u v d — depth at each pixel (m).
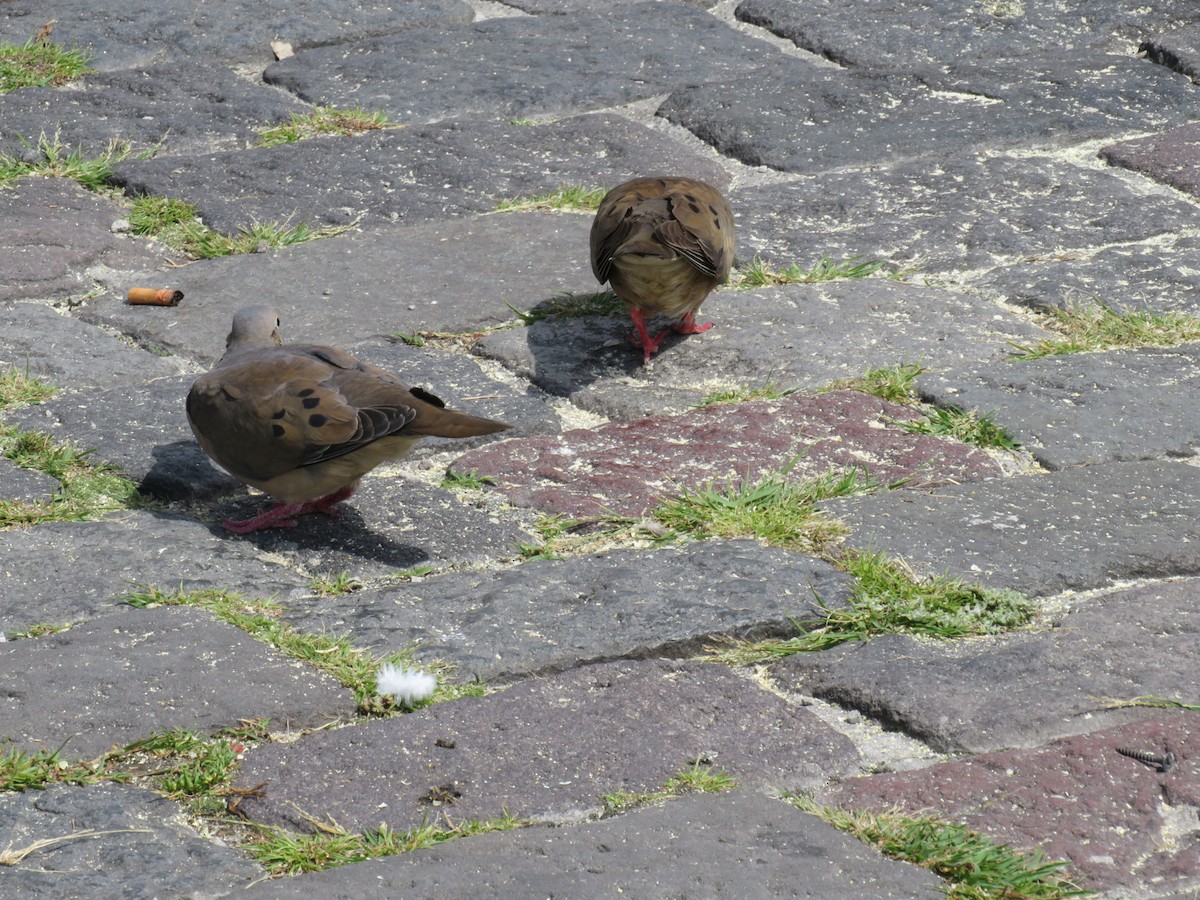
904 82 17.05
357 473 9.24
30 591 8.81
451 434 8.67
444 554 9.45
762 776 7.44
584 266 13.61
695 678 8.19
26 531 9.48
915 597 8.85
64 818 7.00
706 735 7.72
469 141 15.82
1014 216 14.30
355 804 7.17
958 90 16.88
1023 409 11.14
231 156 15.40
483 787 7.30
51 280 13.07
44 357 11.82
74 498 9.93
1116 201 14.54
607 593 8.91
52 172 14.95
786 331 12.41
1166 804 7.21
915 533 9.60
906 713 7.88
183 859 6.75
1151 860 6.88
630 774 7.41
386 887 6.56
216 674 8.04
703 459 10.59
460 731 7.69
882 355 12.03
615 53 17.84
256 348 9.84
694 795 7.23
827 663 8.35
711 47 18.12
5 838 6.86
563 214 14.57
